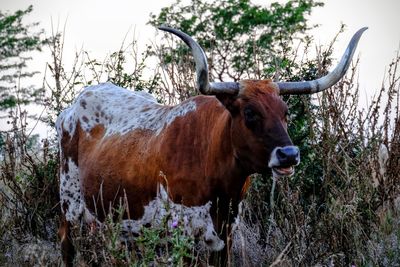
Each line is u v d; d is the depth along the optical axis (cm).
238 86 942
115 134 1120
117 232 930
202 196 980
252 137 925
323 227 1098
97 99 1192
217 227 988
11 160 1338
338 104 1178
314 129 1216
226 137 962
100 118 1174
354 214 1075
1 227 1251
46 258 1177
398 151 1171
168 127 1029
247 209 1223
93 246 986
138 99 1171
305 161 1227
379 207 1170
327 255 1051
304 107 1247
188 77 1370
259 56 1345
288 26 2967
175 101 1364
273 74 1304
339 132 1166
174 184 991
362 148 1166
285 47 1326
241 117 934
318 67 1248
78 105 1198
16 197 1324
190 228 980
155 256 898
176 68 1385
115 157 1085
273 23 3053
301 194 1188
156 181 1013
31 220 1314
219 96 943
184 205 985
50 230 1312
